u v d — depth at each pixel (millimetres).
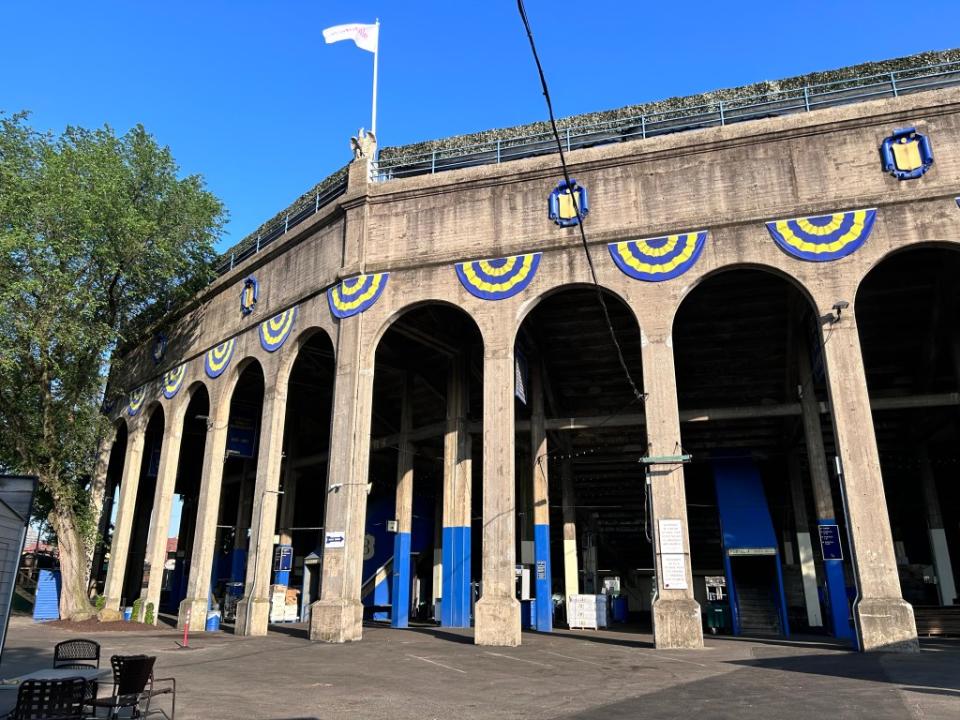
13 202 24438
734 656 14156
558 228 19016
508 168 19875
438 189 20531
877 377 24547
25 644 17734
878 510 15055
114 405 35031
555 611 27094
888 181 16969
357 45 23750
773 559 23125
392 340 24812
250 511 33000
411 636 18938
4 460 27688
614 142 20625
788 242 17141
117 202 26922
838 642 16953
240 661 14344
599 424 22656
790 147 17828
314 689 11078
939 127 17062
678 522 16031
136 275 28766
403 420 25344
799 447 26766
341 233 21688
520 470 28625
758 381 24812
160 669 13289
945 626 20062
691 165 18406
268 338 23734
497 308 18938
